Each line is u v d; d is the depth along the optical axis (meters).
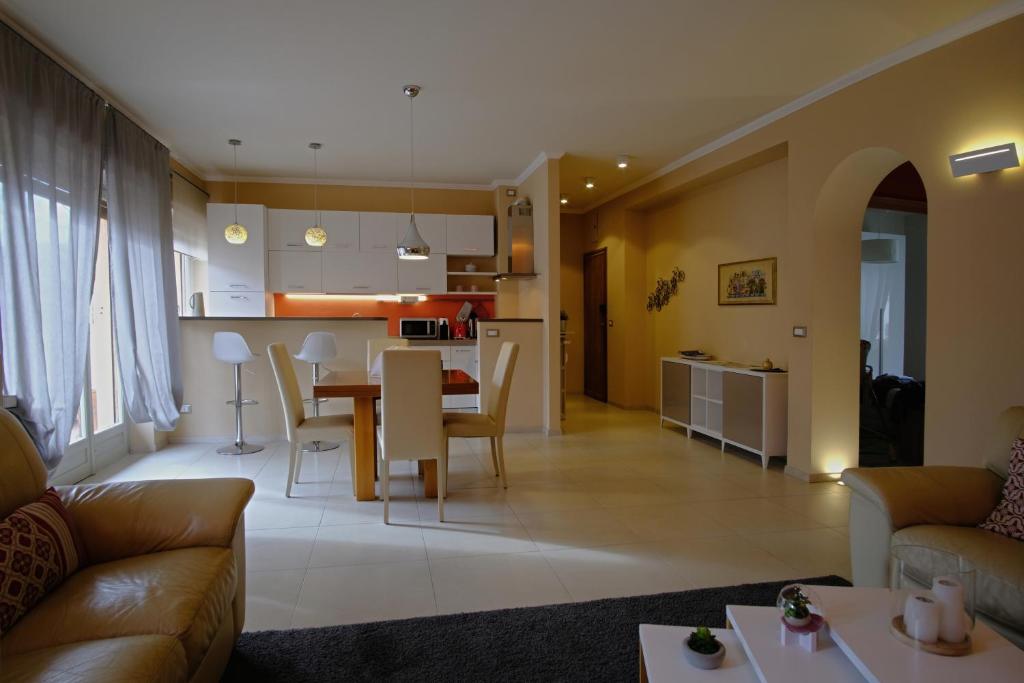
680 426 6.30
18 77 2.98
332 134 5.08
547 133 5.04
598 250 8.14
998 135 2.93
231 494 2.03
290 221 6.62
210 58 3.56
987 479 2.32
